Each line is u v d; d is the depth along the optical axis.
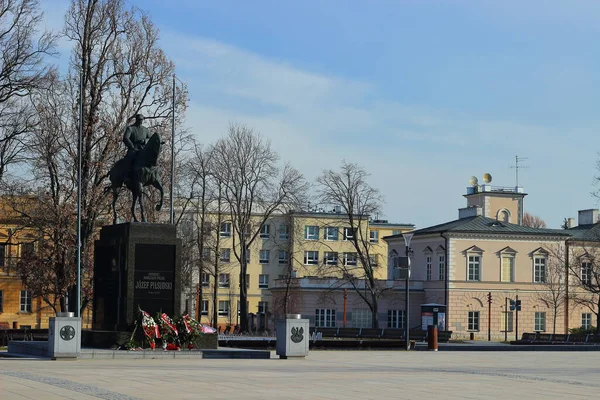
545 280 101.81
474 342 78.44
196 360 34.00
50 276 57.16
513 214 113.38
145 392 19.72
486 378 25.64
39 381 21.92
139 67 57.47
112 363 30.98
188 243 87.94
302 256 125.19
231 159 89.38
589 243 102.50
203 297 119.50
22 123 57.53
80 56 56.59
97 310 39.22
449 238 100.62
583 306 102.62
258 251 123.75
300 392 20.34
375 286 100.00
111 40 57.25
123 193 57.19
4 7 55.81
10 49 56.12
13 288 96.94
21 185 59.16
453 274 100.31
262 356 36.19
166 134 58.19
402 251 110.19
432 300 102.69
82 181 55.81
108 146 55.84
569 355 41.72
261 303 124.12
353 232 99.44
